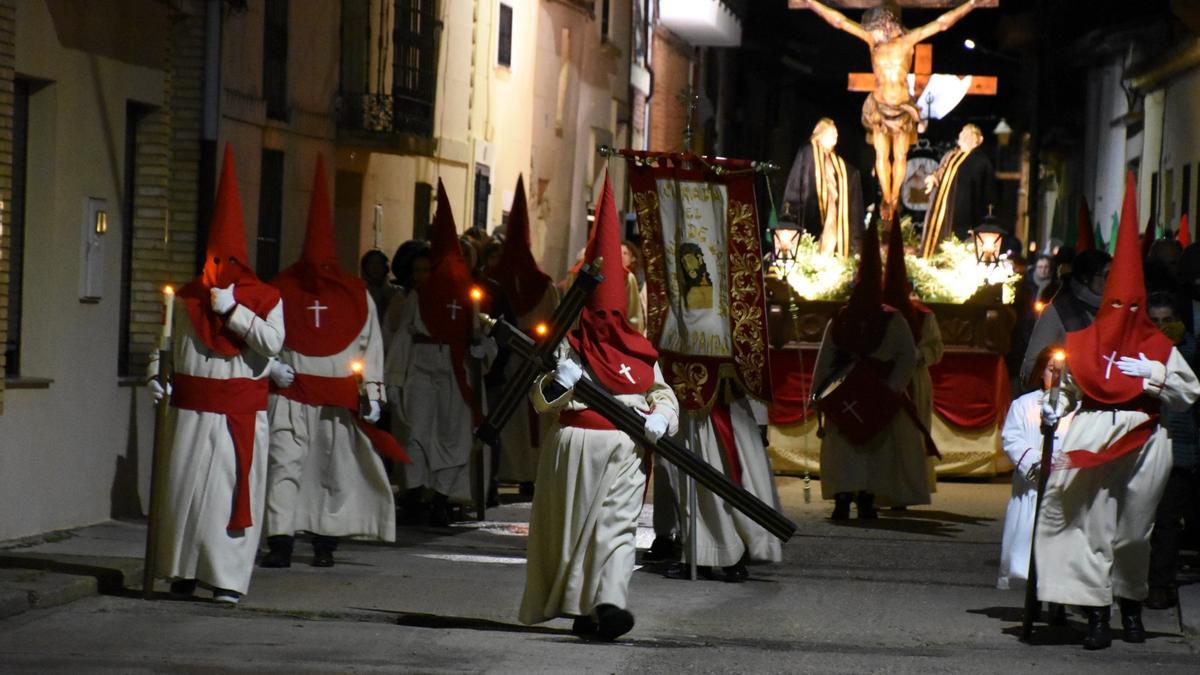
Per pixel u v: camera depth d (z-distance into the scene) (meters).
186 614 14.94
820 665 13.46
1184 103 46.34
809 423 26.97
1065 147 77.81
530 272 23.86
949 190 29.19
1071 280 15.46
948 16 30.25
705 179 18.03
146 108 21.03
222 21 25.89
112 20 19.77
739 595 16.80
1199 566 18.55
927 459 22.97
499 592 16.36
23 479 18.22
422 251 22.06
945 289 27.05
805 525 21.98
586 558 14.04
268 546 17.73
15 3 17.61
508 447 23.86
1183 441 15.99
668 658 13.55
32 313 18.66
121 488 20.25
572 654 13.60
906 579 18.03
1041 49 71.19
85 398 19.39
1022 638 14.73
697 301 17.92
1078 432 14.18
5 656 13.01
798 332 26.83
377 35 33.19
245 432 15.57
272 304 15.71
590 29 48.50
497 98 40.72
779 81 76.81
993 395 27.09
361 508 17.62
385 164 34.53
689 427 17.80
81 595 15.55
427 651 13.58
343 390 17.52
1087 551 14.20
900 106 30.12
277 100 29.16
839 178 28.91
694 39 62.97
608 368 14.25
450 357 20.94
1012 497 16.03
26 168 18.70
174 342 15.73
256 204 28.22
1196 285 17.20
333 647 13.64
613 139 51.75
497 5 40.22
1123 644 14.59
